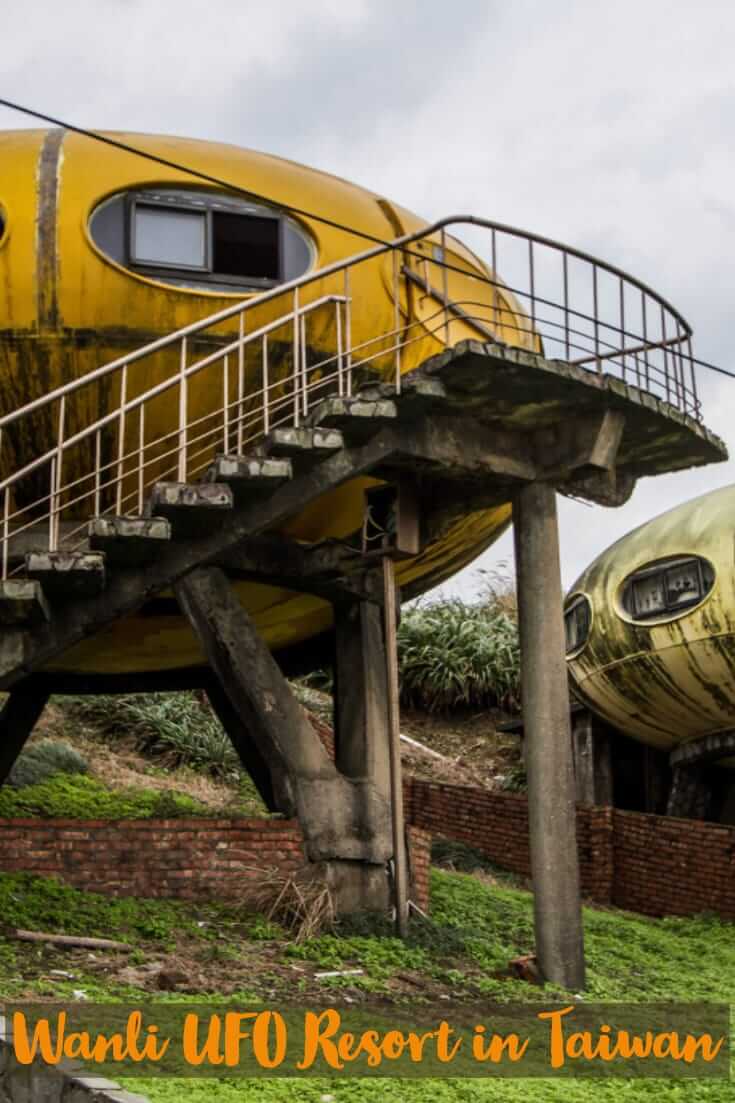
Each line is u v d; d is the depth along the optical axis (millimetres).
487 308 13266
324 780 12672
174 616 14164
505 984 11438
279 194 12734
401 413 11680
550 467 12625
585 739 24125
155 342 11664
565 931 11891
